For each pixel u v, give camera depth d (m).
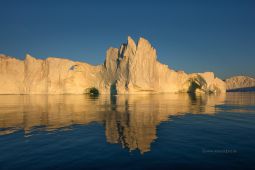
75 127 15.54
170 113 23.41
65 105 33.53
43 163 8.29
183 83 96.81
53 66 77.94
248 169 7.64
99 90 85.31
